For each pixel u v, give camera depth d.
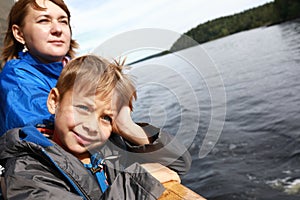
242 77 45.72
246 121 26.12
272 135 21.11
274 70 43.44
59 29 2.28
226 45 88.69
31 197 1.08
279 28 85.88
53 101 1.17
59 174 1.22
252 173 16.39
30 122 1.66
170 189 1.35
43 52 2.28
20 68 2.09
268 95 32.31
